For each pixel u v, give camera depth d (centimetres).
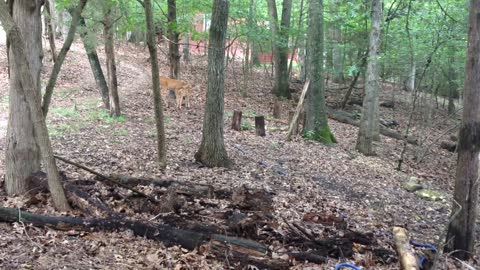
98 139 1027
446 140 1653
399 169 1148
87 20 1263
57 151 878
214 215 555
